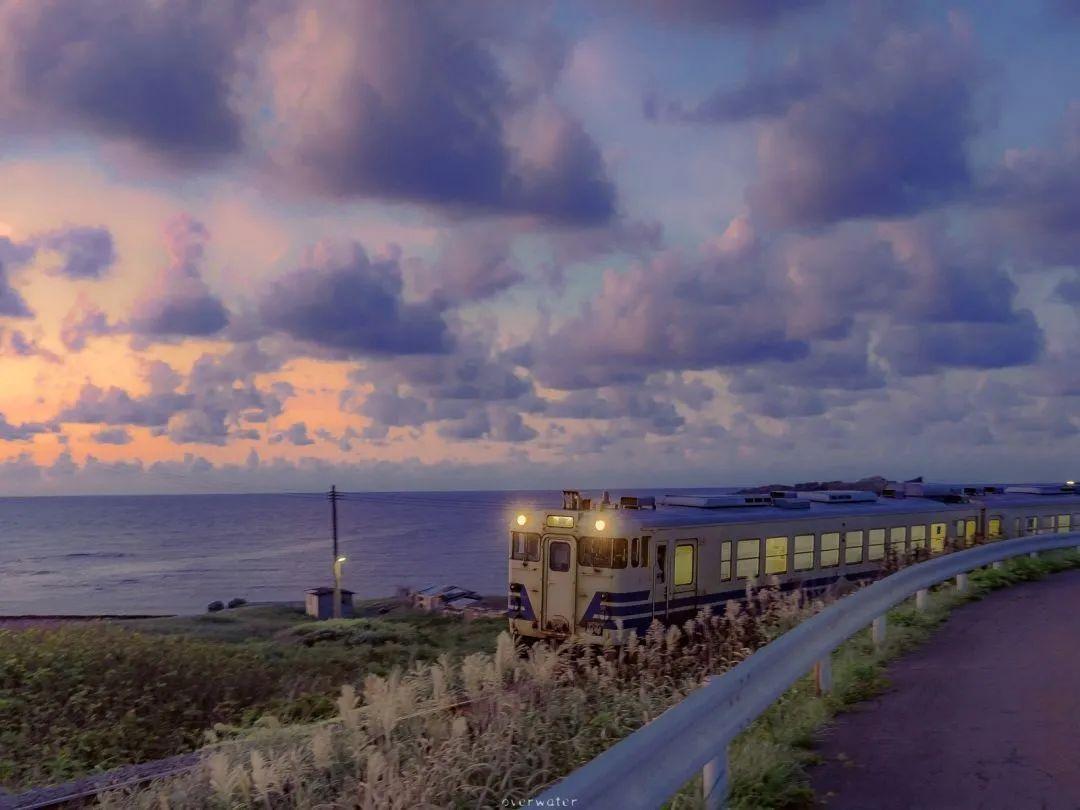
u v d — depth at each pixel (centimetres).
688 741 468
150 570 17888
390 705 693
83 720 1197
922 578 1135
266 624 3522
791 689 788
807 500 1900
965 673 832
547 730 704
